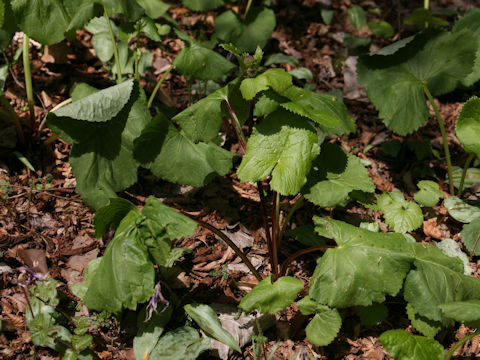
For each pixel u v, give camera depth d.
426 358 1.35
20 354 1.37
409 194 1.64
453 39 1.58
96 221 1.40
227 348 1.40
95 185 1.50
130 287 1.36
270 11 1.79
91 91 1.54
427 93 1.58
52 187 1.54
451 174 1.60
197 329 1.42
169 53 1.81
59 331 1.36
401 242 1.40
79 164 1.50
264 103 1.43
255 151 1.40
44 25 1.52
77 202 1.53
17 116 1.55
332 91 1.76
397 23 1.98
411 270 1.41
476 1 2.06
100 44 1.68
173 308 1.43
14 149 1.57
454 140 1.72
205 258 1.50
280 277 1.40
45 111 1.63
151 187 1.58
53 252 1.47
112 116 1.47
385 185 1.64
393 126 1.58
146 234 1.37
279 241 1.50
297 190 1.38
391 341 1.35
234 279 1.47
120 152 1.51
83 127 1.50
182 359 1.36
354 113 1.76
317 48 1.89
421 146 1.67
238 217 1.56
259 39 1.77
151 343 1.38
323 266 1.39
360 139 1.72
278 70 1.39
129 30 1.56
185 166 1.49
